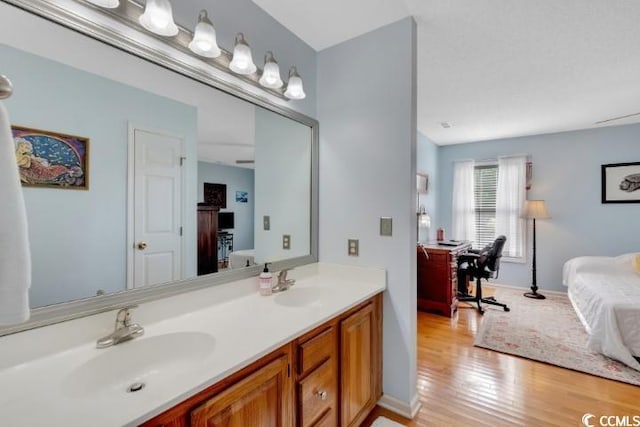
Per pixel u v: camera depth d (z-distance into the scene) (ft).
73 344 3.07
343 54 6.44
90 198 3.31
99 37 3.23
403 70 5.73
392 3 5.26
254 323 3.90
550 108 10.61
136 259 3.71
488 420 5.62
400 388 5.89
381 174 6.01
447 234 16.60
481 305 12.64
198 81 4.34
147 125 3.81
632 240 12.59
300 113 6.28
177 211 4.20
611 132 12.92
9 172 2.03
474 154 15.87
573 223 13.67
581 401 6.15
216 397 2.75
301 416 3.78
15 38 2.77
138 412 2.19
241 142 5.12
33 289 2.89
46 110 2.96
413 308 5.95
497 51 6.86
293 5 5.29
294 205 6.25
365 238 6.22
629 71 7.79
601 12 5.44
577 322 10.47
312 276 6.64
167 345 3.50
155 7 3.22
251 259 5.34
